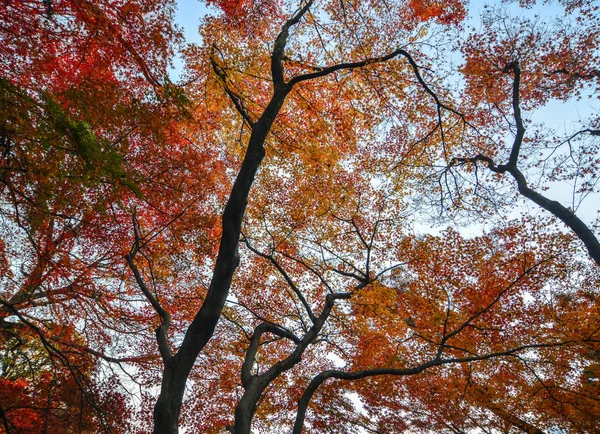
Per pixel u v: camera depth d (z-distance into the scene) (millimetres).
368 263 13664
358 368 14406
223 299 7137
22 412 11648
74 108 7848
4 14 7352
